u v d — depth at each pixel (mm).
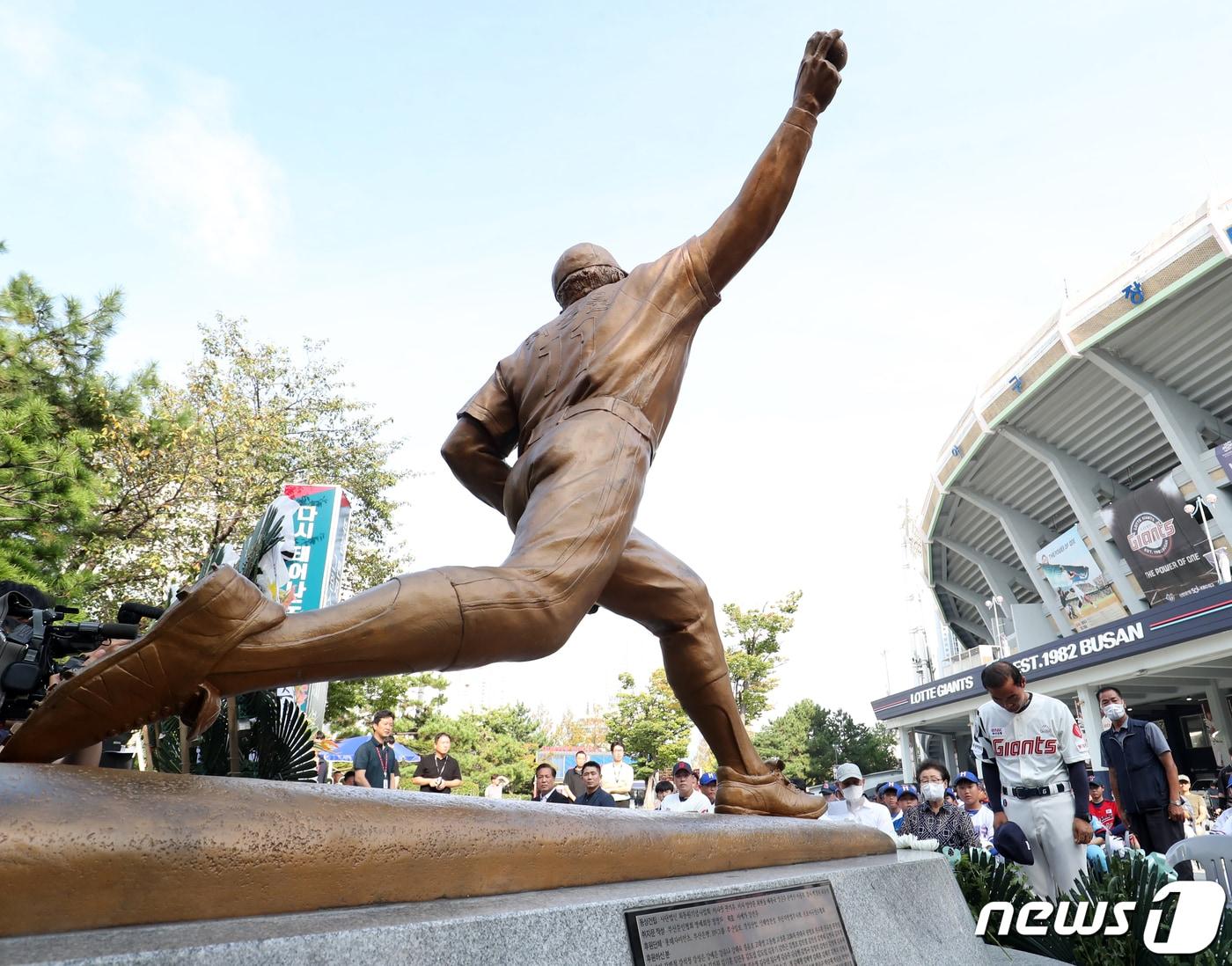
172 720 3205
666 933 1539
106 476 12211
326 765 7254
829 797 7602
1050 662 21875
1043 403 25500
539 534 1816
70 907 1023
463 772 26266
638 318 2246
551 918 1379
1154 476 25547
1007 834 4398
